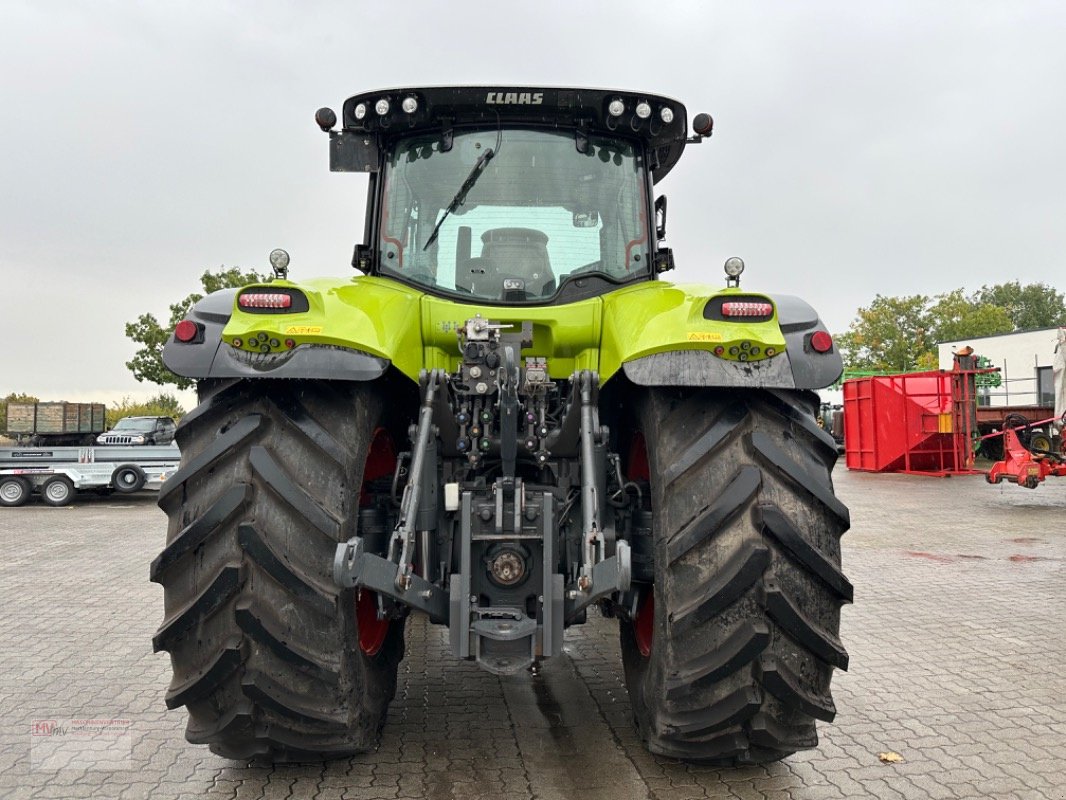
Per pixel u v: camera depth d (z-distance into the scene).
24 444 17.91
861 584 6.59
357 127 3.64
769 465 2.58
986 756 3.26
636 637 3.28
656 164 3.92
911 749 3.32
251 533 2.45
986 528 9.57
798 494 2.59
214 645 2.50
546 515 2.77
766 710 2.61
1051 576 6.90
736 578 2.49
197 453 2.62
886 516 10.58
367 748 2.92
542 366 2.89
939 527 9.66
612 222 3.67
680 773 3.06
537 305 3.52
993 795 2.92
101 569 7.54
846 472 17.52
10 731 3.52
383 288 3.19
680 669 2.62
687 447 2.69
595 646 4.86
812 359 2.68
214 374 2.55
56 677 4.30
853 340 62.78
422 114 3.58
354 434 2.69
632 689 3.22
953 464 16.53
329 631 2.55
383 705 3.12
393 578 2.58
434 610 2.80
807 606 2.54
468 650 2.75
